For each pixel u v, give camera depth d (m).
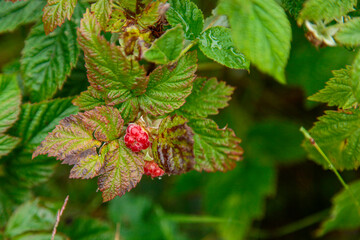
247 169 0.74
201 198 0.83
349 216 0.63
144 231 0.68
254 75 0.71
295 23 0.59
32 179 0.57
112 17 0.51
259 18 0.48
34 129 0.56
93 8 0.50
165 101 0.51
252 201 0.72
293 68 0.63
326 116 0.54
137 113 0.51
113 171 0.50
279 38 0.48
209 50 0.52
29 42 0.56
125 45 0.50
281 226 0.81
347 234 0.81
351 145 0.54
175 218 0.68
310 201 0.80
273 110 0.76
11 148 0.55
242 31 0.48
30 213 0.58
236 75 0.70
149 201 0.71
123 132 0.51
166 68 0.51
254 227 0.81
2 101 0.54
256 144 0.75
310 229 0.81
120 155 0.50
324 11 0.51
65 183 0.71
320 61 0.62
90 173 0.50
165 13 0.52
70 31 0.56
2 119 0.54
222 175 0.73
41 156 0.57
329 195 0.78
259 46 0.48
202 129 0.53
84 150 0.50
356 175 0.76
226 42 0.52
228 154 0.53
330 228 0.65
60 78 0.56
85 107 0.51
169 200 0.80
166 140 0.50
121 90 0.50
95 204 0.70
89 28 0.48
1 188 0.58
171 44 0.49
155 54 0.49
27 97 0.57
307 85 0.62
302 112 0.76
